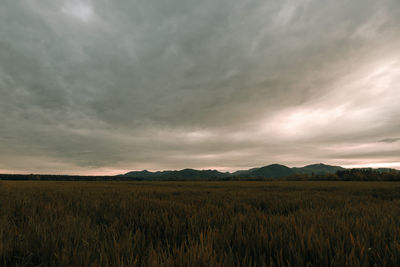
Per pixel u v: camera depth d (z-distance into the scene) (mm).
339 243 2156
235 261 1927
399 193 11516
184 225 3150
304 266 1825
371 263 1887
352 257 1746
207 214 4074
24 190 12172
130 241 2232
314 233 2314
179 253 1804
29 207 5039
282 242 2236
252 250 2176
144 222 3432
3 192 10438
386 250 1978
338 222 3090
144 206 5262
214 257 1713
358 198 8359
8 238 2359
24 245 2195
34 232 2598
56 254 1917
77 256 1834
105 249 2129
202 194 10211
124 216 3963
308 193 11047
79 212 4598
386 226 2906
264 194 10047
